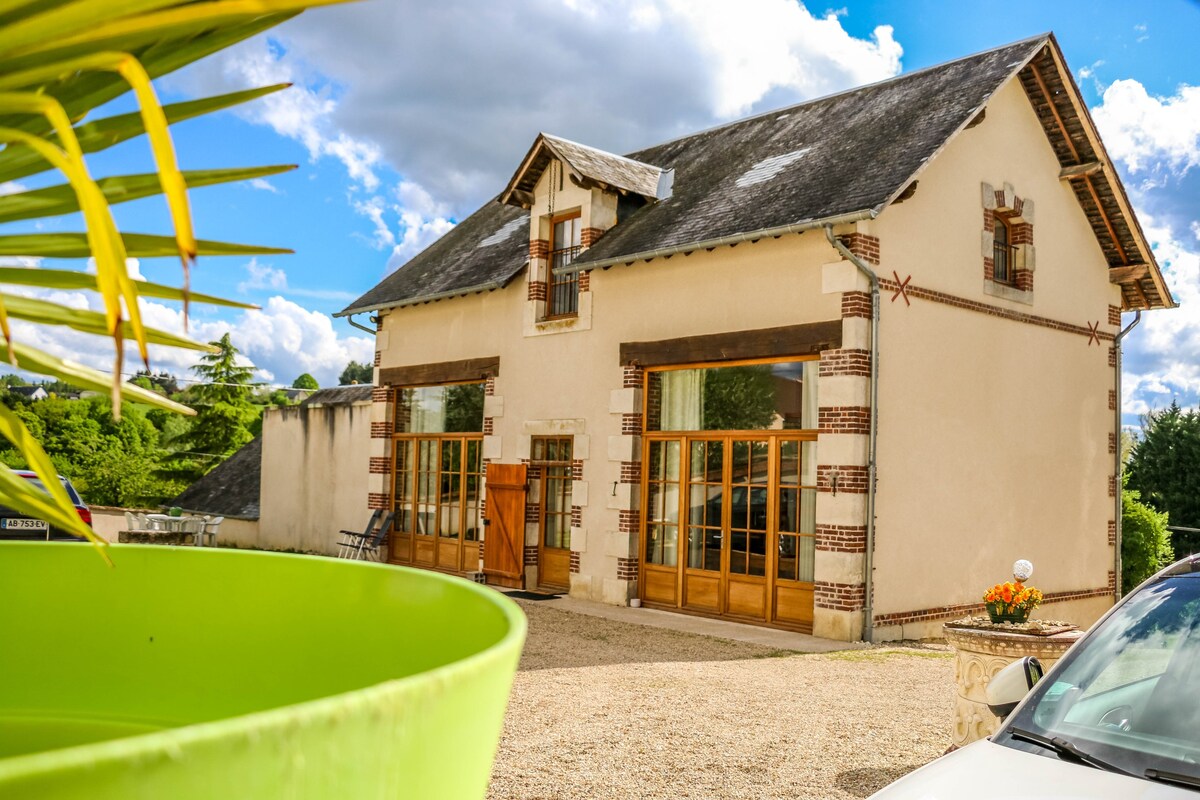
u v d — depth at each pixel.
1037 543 12.46
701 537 11.70
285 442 19.72
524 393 13.92
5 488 0.50
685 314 11.80
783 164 12.39
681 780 5.48
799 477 10.81
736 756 5.94
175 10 0.38
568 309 13.67
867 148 11.37
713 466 11.64
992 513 11.77
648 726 6.57
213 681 0.70
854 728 6.62
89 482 29.48
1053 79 12.45
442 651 0.58
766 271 11.02
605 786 5.35
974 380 11.59
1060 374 12.99
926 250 11.01
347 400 22.02
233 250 0.58
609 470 12.54
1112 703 2.96
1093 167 12.86
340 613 0.66
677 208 12.87
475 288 14.47
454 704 0.39
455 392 15.61
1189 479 24.31
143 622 0.71
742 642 9.96
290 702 0.68
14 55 0.36
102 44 0.37
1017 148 12.52
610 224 13.35
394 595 0.63
